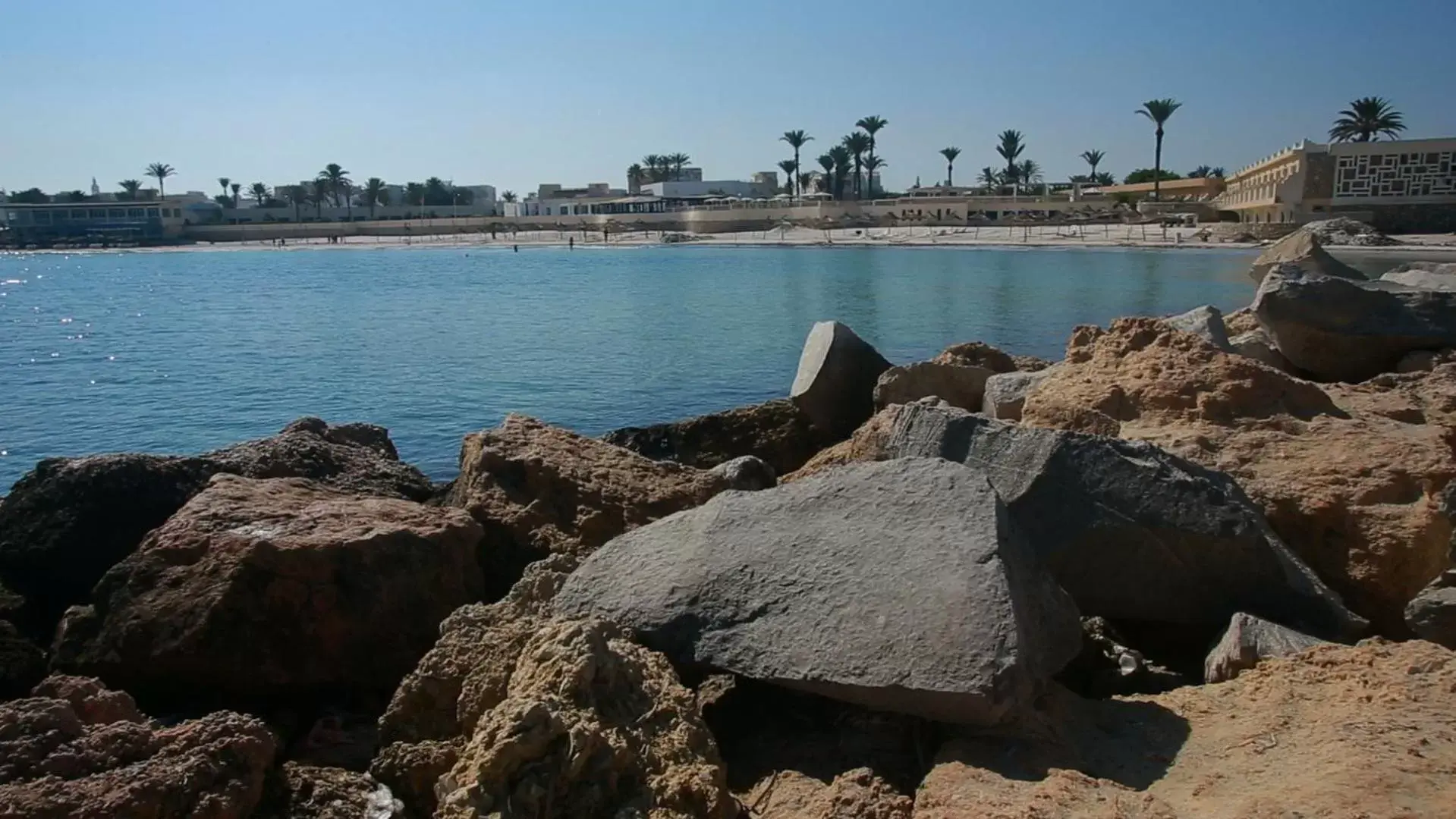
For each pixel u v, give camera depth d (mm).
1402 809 3229
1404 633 6086
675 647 4914
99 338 30422
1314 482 6695
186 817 3816
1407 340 10875
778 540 5145
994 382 10188
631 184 161875
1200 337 8945
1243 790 3637
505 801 3723
